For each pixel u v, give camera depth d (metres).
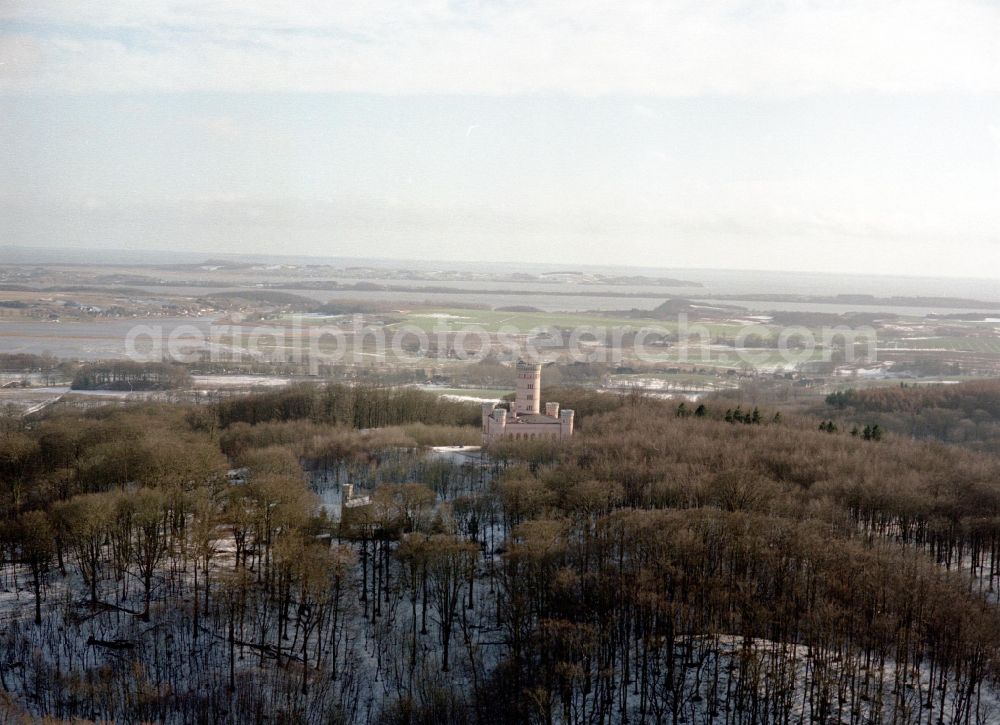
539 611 188.25
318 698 180.88
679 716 165.50
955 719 159.00
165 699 178.50
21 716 168.25
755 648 168.50
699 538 198.75
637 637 181.62
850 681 165.25
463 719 172.75
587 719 166.88
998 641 170.50
